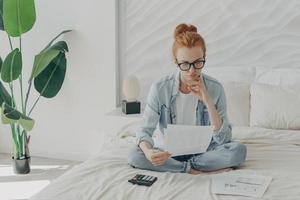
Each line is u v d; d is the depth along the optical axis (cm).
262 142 246
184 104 221
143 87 343
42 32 349
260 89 278
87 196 177
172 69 334
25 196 289
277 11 306
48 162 358
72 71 349
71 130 360
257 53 314
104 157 228
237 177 193
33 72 318
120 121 310
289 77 291
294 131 258
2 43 360
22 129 329
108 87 344
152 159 204
